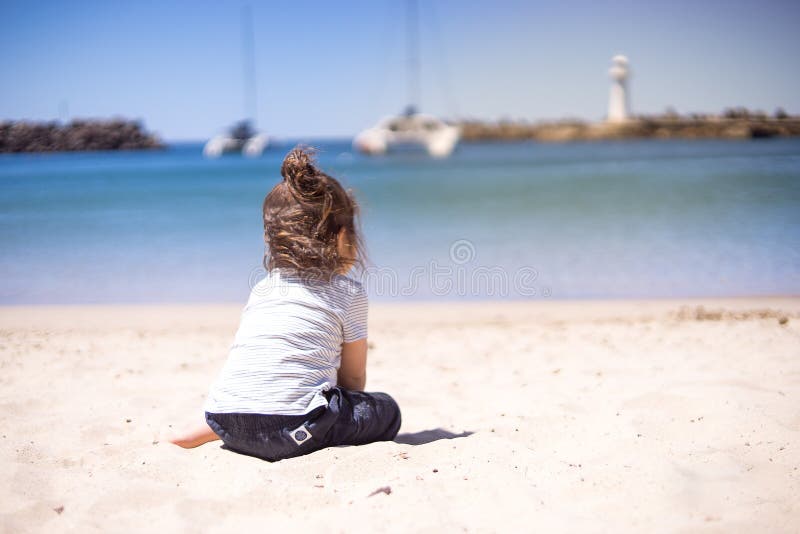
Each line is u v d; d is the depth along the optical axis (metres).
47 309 5.82
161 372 3.82
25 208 12.88
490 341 4.59
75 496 2.07
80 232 10.08
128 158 38.06
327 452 2.31
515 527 1.83
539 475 2.18
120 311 5.75
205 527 1.85
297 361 2.33
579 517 1.88
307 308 2.37
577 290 6.18
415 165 29.16
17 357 4.13
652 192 12.18
